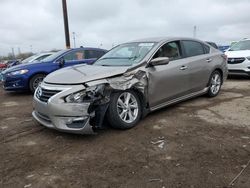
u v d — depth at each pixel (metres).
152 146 4.02
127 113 4.72
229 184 3.01
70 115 4.10
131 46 5.73
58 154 3.87
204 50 6.67
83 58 9.78
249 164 3.43
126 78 4.59
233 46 11.58
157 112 5.70
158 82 5.15
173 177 3.18
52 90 4.30
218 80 7.11
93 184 3.08
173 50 5.75
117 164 3.52
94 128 4.34
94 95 4.17
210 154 3.72
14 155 3.89
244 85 9.05
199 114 5.52
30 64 8.97
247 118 5.21
